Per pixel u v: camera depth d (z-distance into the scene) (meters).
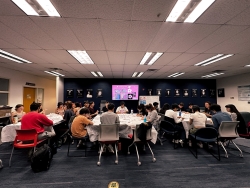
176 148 3.28
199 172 2.20
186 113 4.37
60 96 6.93
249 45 2.85
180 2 1.61
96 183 1.92
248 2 1.56
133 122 3.14
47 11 1.76
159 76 6.91
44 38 2.51
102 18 1.90
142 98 7.34
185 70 5.39
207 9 1.70
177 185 1.88
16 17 1.86
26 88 6.14
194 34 2.37
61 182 1.95
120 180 1.99
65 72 5.81
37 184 1.90
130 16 1.85
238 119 3.25
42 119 2.62
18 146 2.31
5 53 3.33
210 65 4.58
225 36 2.44
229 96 6.89
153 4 1.62
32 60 3.96
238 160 2.62
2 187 1.84
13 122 3.06
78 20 1.94
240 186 1.85
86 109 2.97
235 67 4.88
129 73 6.09
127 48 3.02
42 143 2.70
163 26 2.11
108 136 2.50
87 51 3.20
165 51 3.21
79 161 2.60
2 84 4.82
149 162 2.55
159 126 4.10
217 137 2.60
